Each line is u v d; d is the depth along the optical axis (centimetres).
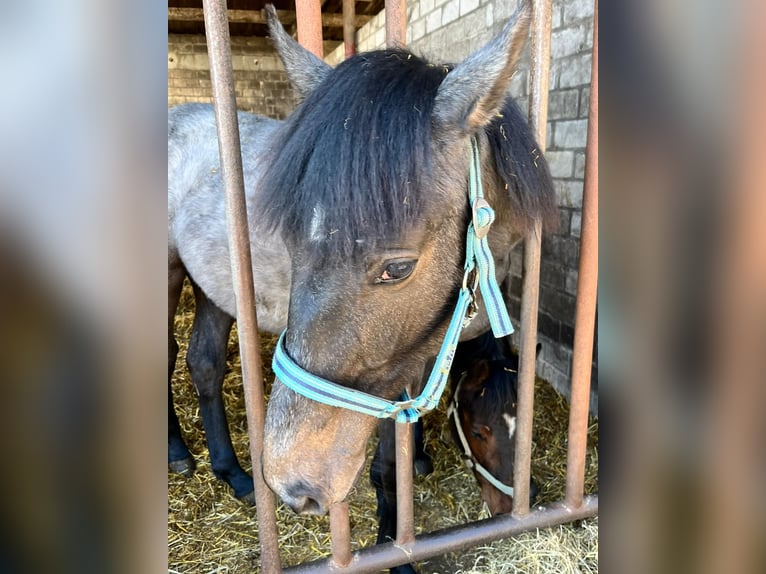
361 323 78
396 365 88
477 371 148
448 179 81
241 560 149
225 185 88
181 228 160
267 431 86
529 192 96
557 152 247
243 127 164
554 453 197
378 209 71
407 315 83
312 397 80
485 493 146
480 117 81
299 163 75
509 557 138
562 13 236
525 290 111
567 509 131
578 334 120
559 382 254
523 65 263
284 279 142
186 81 721
